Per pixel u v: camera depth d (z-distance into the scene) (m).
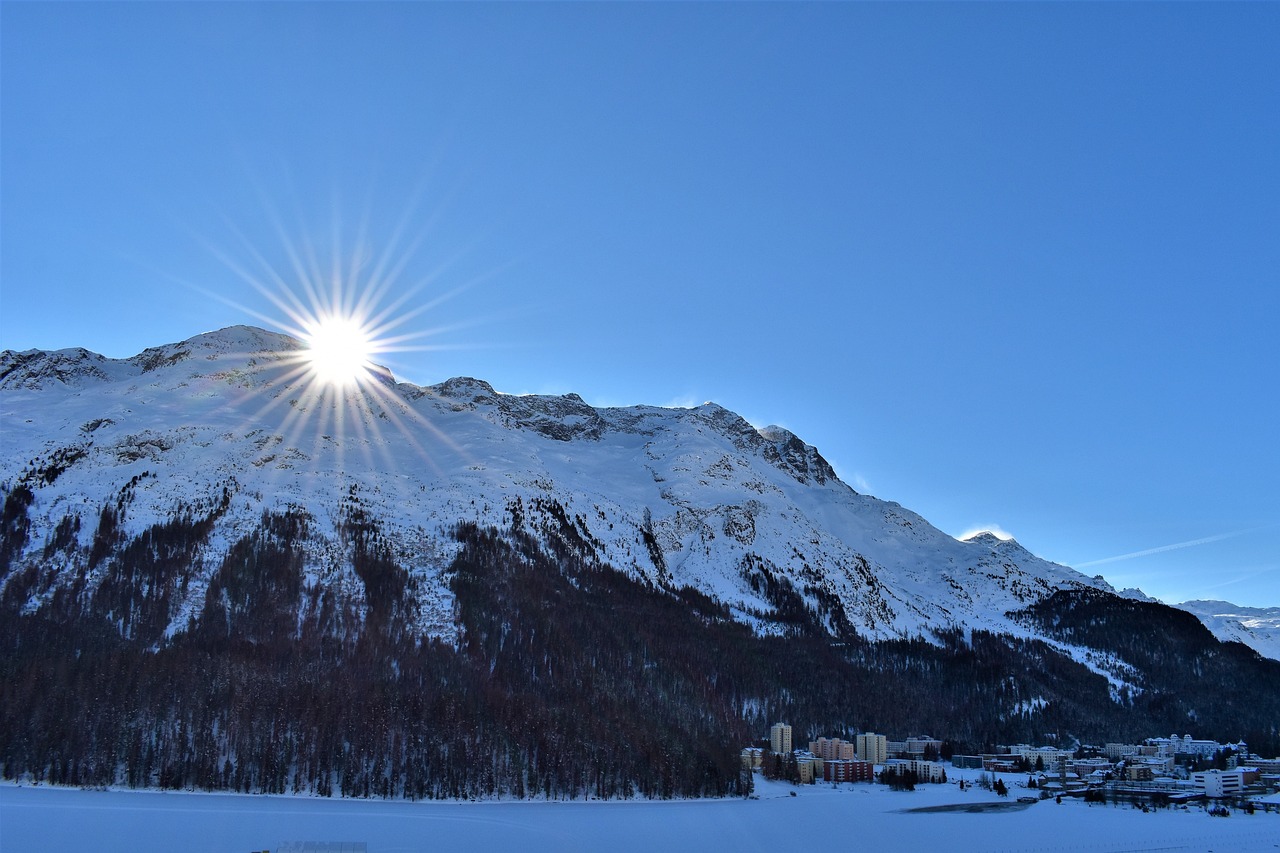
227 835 184.25
